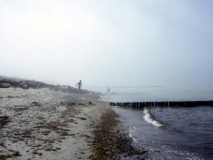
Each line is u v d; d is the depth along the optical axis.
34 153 8.88
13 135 10.97
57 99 30.14
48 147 9.94
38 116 16.86
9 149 8.93
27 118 15.51
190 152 11.63
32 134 11.67
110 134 14.84
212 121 23.80
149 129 17.78
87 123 17.55
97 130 15.55
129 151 11.27
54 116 18.02
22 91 33.25
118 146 12.01
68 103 28.03
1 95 25.69
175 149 12.15
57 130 13.44
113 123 19.64
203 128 19.28
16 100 23.58
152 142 13.58
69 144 10.93
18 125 13.15
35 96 29.91
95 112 24.92
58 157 8.86
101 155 9.98
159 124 20.17
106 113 26.09
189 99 56.44
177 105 41.00
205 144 13.38
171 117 27.09
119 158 9.92
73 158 9.02
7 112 16.62
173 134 16.12
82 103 30.77
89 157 9.44
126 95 69.94
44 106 22.27
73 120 17.64
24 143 9.98
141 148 12.06
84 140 12.16
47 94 34.94
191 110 35.84
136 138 14.44
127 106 37.41
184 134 16.33
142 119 23.69
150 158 10.35
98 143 12.04
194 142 13.87
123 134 15.32
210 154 11.30
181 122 23.00
